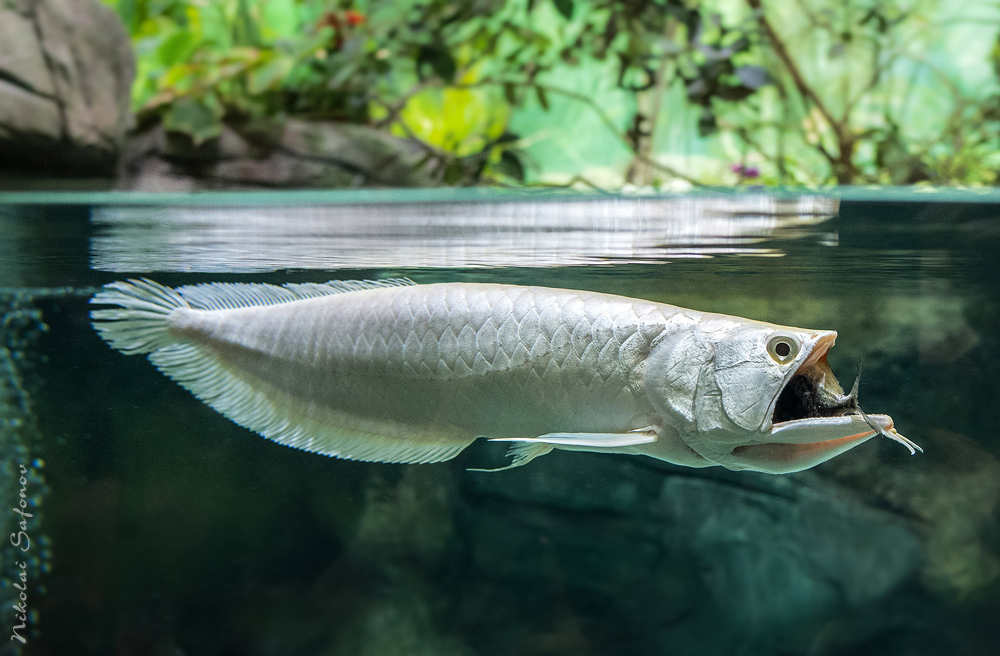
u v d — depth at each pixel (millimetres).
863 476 1188
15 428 1165
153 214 1046
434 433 827
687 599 1178
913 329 1262
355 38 1875
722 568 1181
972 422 1200
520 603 1191
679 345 747
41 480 1164
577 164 2207
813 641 1155
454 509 1185
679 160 2080
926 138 1955
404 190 1277
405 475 1166
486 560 1197
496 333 777
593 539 1188
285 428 872
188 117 1773
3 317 1226
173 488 1155
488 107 2109
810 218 1039
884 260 1172
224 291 877
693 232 1062
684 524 1186
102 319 894
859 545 1168
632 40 1873
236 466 1149
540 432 796
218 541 1177
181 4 1939
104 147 1617
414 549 1192
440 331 790
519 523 1188
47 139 1520
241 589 1187
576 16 1976
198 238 1111
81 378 1151
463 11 1865
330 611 1192
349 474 1156
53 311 1220
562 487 1186
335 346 826
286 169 1753
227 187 1728
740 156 2021
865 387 1222
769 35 1930
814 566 1172
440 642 1184
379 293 821
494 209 1036
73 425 1160
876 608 1157
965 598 1145
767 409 720
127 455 1155
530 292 786
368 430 845
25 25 1502
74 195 1198
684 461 786
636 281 1274
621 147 2186
